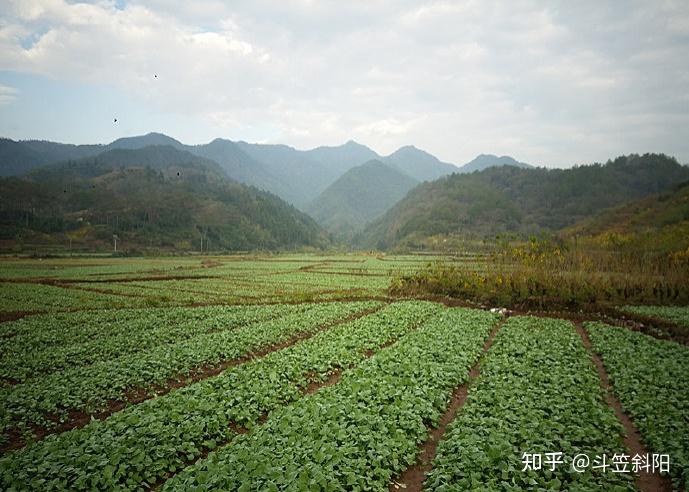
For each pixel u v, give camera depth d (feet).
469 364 65.00
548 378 56.34
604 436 39.27
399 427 41.37
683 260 144.25
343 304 136.05
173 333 92.53
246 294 170.19
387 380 53.52
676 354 72.43
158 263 370.73
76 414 50.62
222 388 53.06
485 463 32.89
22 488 31.48
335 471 32.19
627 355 70.64
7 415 47.57
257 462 32.96
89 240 544.21
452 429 40.57
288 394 52.95
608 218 433.48
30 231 522.88
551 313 122.52
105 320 110.11
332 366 66.64
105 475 32.91
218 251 640.99
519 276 136.77
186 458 38.37
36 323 104.99
